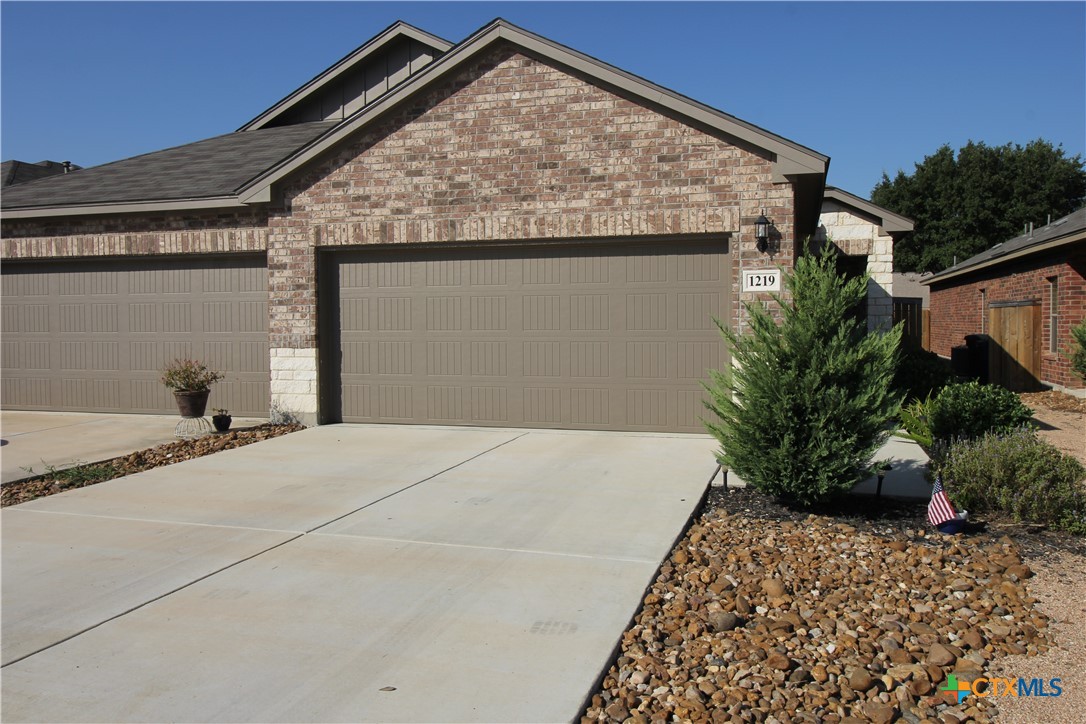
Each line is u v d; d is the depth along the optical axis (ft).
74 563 17.99
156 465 29.30
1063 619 15.16
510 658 13.17
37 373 43.42
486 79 34.30
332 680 12.44
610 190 33.04
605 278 34.04
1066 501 20.49
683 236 32.68
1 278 43.83
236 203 37.65
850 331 22.29
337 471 27.27
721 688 12.46
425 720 11.28
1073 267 51.60
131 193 40.86
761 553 18.78
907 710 11.96
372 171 35.96
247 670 12.79
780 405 21.16
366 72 54.29
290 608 15.30
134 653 13.41
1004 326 62.54
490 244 34.96
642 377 33.81
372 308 37.11
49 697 11.95
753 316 22.82
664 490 24.16
